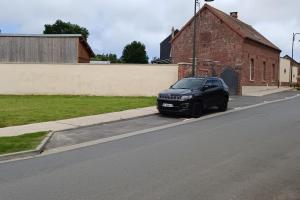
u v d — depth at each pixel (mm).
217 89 21328
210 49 43406
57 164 9922
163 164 9617
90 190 7582
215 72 35281
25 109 21047
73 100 26578
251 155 10570
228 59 42312
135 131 15297
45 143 12656
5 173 9094
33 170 9336
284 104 26359
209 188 7641
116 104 23562
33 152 11445
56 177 8586
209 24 43531
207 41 43594
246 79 42500
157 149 11562
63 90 32250
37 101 25984
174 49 46125
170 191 7469
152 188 7664
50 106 22531
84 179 8375
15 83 32812
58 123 16609
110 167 9422
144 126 16578
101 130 15492
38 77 32562
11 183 8180
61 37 39156
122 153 11094
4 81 32906
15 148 11742
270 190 7531
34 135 13766
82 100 26516
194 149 11461
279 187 7715
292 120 18016
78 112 19891
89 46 42156
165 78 30234
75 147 12320
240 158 10211
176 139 13297
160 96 19750
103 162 9984
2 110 20562
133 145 12359
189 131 15109
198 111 19625
